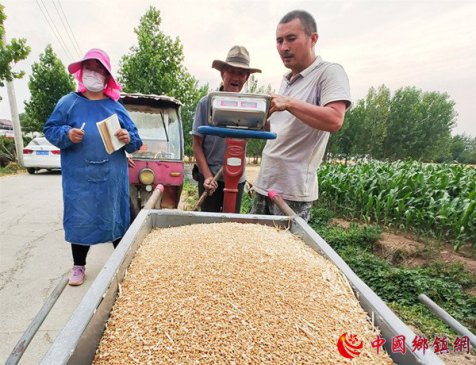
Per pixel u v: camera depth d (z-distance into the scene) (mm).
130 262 1279
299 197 2133
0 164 11133
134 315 984
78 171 2309
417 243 4559
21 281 2760
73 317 797
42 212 5059
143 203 3455
